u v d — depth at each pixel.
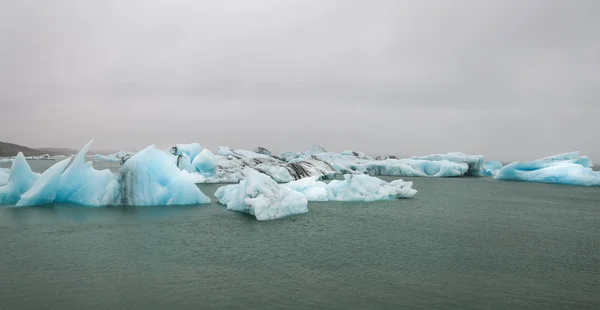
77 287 9.07
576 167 38.69
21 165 21.22
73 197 20.72
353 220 17.84
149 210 19.16
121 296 8.59
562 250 13.10
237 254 11.96
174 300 8.41
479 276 10.30
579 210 21.97
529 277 10.30
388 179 44.78
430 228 16.38
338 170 48.62
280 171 36.28
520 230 16.28
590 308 8.37
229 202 20.20
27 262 10.88
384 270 10.64
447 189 33.41
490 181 42.25
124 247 12.52
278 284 9.45
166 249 12.39
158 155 21.58
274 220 17.47
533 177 41.41
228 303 8.30
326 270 10.58
